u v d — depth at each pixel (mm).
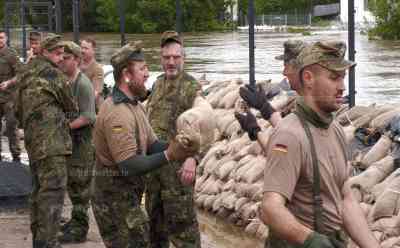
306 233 4164
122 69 6152
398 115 9312
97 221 6363
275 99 11039
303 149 4332
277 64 31562
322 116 4395
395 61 33031
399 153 8836
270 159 4340
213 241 9273
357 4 59188
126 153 6023
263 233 9227
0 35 13148
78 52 8492
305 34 53438
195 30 59562
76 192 8570
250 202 9703
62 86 7508
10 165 10312
